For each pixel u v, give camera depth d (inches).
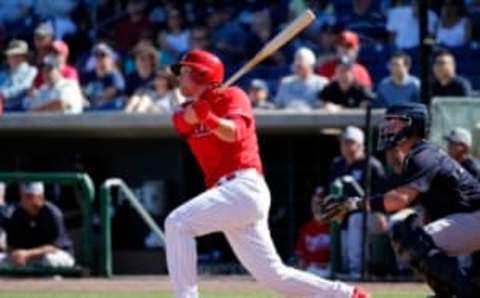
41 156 2336.4
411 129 1137.4
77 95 2265.0
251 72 2448.3
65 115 2186.3
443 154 1147.3
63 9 2760.8
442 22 2417.6
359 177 1905.8
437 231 1154.7
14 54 2396.7
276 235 2282.2
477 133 1872.5
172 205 2282.2
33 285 1732.3
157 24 2645.2
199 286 1680.6
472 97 2028.8
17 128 2204.7
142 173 2300.7
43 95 2249.0
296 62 2191.2
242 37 2464.3
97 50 2415.1
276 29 2564.0
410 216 1165.1
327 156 2276.1
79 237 2151.8
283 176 2290.8
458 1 2429.9
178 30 2546.8
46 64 2261.3
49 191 2165.4
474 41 2450.8
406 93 2100.1
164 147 2290.8
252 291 1590.8
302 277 1112.2
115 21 2694.4
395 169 1797.5
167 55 2517.2
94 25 2711.6
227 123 1058.1
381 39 2469.2
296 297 1119.6
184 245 1081.4
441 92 2073.1
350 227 1846.7
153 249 2135.8
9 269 1916.8
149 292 1595.7
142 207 2111.2
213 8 2635.3
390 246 1825.8
